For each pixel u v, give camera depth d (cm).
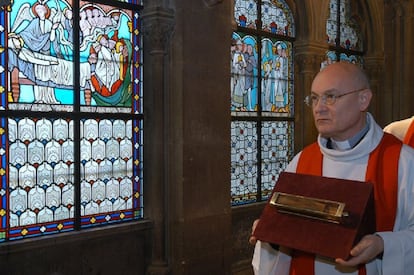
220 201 497
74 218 419
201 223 478
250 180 593
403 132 230
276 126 630
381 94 786
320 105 168
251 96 593
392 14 774
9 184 378
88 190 430
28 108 389
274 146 628
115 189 452
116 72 453
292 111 655
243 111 583
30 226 390
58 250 400
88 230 420
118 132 454
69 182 416
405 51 770
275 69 628
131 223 451
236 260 570
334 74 166
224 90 502
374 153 168
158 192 463
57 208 408
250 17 591
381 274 161
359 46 766
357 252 139
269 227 159
